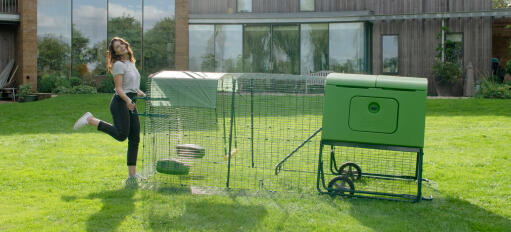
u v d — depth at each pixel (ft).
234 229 11.16
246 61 56.29
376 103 13.39
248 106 18.89
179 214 12.22
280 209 12.70
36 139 24.02
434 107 38.63
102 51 54.60
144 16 55.16
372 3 56.13
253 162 18.08
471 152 20.75
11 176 15.98
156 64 55.57
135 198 13.66
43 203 13.00
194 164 16.16
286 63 55.72
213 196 13.85
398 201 13.55
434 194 14.25
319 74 51.67
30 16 51.29
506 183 15.46
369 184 15.47
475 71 54.13
